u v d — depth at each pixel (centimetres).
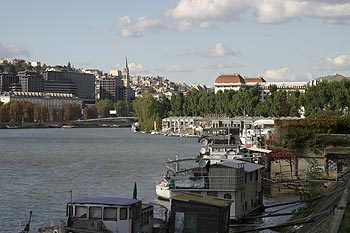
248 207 7575
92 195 10044
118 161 17000
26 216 8012
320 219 5025
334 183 7981
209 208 5416
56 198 9669
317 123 10925
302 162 10500
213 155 10650
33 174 13300
